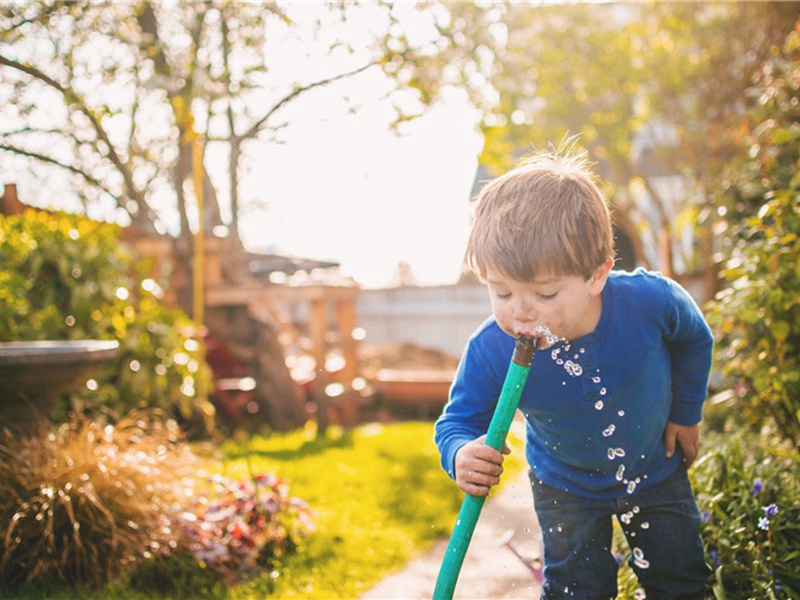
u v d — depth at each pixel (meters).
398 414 7.66
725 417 3.91
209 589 2.81
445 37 6.62
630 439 2.03
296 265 8.53
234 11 6.37
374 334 12.12
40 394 3.28
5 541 2.62
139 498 2.92
